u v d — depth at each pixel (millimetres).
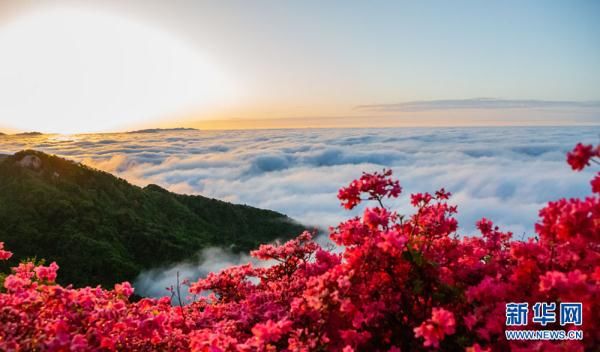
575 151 3016
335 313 4129
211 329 5223
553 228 3598
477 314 3736
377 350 4023
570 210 3514
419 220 4688
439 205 4762
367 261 4109
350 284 3916
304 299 4305
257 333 3789
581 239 3766
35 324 4102
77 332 4141
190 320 5531
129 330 4523
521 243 4227
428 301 4082
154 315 4980
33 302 4379
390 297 4172
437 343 3184
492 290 3795
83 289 4840
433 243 4723
